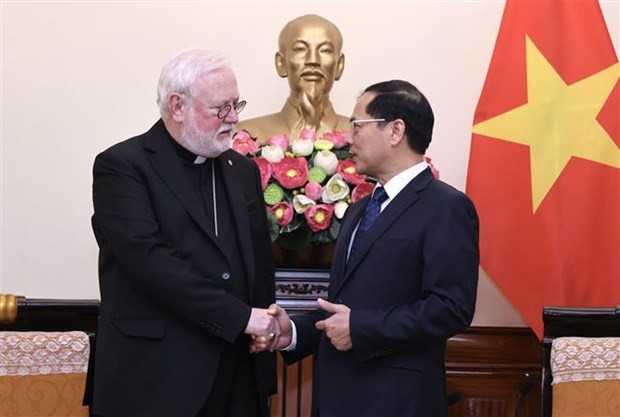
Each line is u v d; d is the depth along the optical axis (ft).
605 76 14.94
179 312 9.68
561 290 14.58
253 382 10.49
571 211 14.74
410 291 9.77
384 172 10.18
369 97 10.13
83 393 11.13
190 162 10.34
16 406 10.88
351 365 9.89
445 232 9.64
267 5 16.43
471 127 16.48
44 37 16.17
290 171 12.44
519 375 15.74
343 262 10.32
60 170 16.20
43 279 16.14
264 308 10.71
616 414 11.02
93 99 16.25
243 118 16.42
